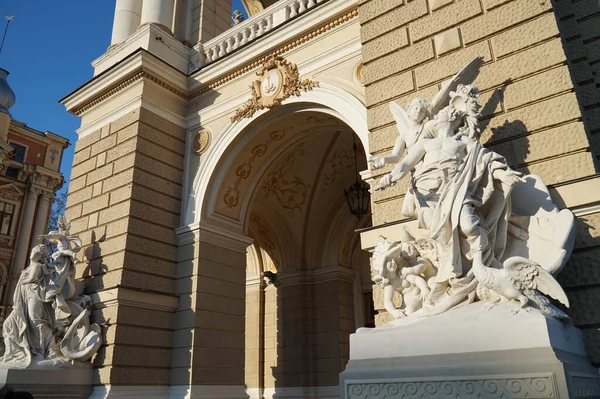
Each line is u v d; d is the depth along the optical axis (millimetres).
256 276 16078
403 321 4918
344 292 14945
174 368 10062
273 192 14516
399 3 7695
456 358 4195
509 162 5980
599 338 4848
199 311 10242
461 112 5602
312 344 14602
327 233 15336
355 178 14781
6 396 4672
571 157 5586
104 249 10500
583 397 3973
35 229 29281
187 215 11164
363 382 4578
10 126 29328
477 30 6777
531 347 3906
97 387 9297
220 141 11273
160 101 11750
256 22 11625
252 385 14883
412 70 7242
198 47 12594
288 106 10414
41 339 9414
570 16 6973
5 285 27234
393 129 7168
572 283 5152
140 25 12742
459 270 4812
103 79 12109
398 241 6086
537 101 5992
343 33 9805
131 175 10672
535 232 4984
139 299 9930
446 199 4988
